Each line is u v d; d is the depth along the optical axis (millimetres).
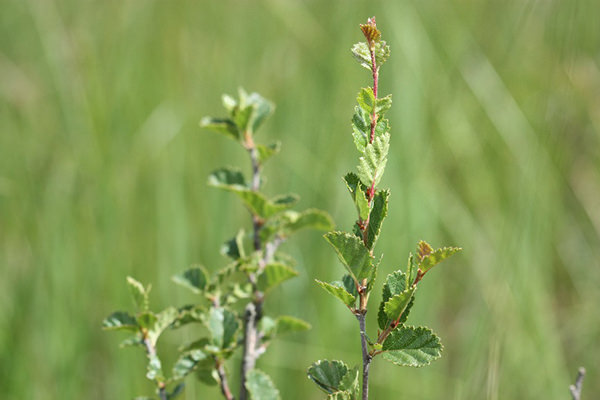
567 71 1824
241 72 2066
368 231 698
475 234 1901
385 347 700
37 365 1609
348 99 1934
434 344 695
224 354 791
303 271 1704
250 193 832
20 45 2158
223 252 857
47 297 1669
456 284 1890
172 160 1886
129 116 1935
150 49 2066
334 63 1984
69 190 1801
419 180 1842
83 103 1908
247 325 831
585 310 1910
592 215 1980
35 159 1913
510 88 2131
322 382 735
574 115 1962
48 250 1716
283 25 2094
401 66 1926
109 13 2098
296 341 1619
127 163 1862
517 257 1580
